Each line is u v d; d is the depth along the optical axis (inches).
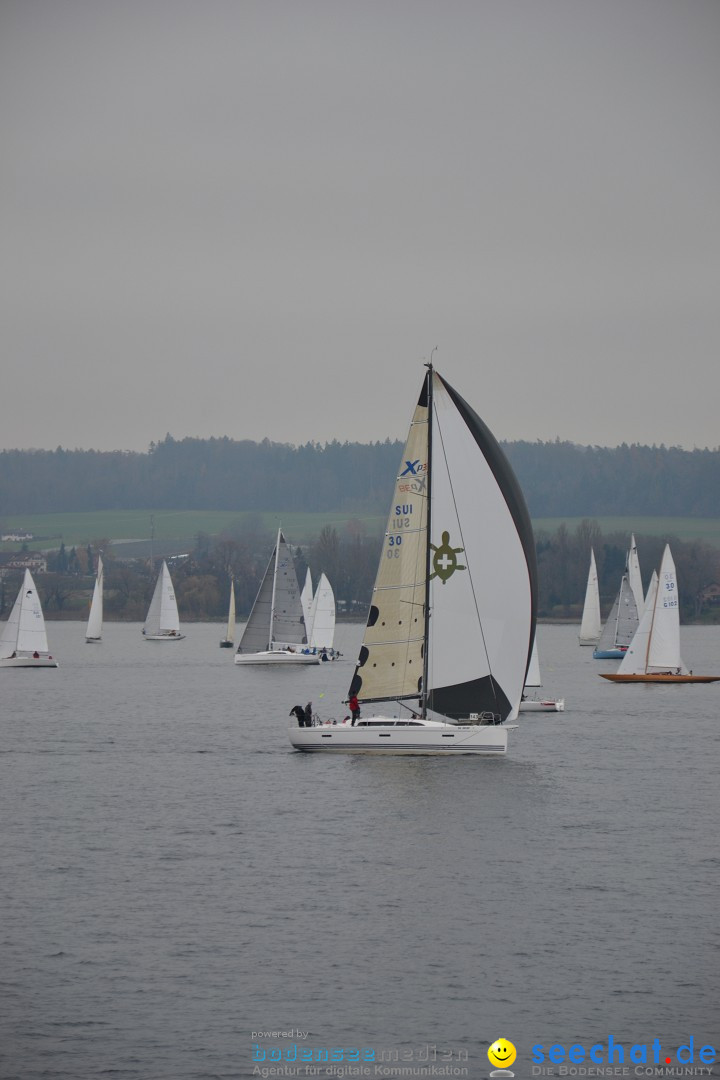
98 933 4301.2
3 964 4033.0
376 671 7618.1
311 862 5157.5
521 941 4247.0
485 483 7485.2
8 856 5251.0
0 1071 3393.2
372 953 4138.8
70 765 7632.9
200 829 5738.2
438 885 4835.1
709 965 4057.6
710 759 7839.6
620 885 4845.0
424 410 7514.8
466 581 7495.1
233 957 4099.4
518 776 7052.2
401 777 6968.5
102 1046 3523.6
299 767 7352.4
